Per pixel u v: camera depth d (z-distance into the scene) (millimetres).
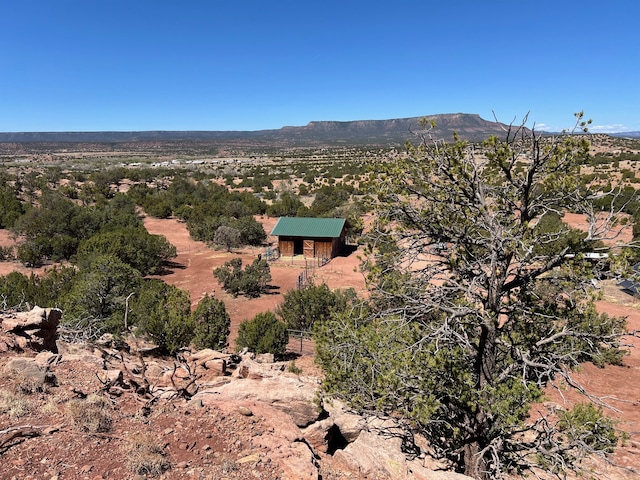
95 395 7297
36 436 6020
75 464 5543
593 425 8641
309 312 21031
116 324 16062
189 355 13914
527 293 8039
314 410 8242
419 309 8117
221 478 5691
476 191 7824
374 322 9820
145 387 7898
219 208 55438
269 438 6785
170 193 69688
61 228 40500
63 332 13289
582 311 7719
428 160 7969
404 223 8312
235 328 22562
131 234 35031
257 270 29344
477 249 8758
